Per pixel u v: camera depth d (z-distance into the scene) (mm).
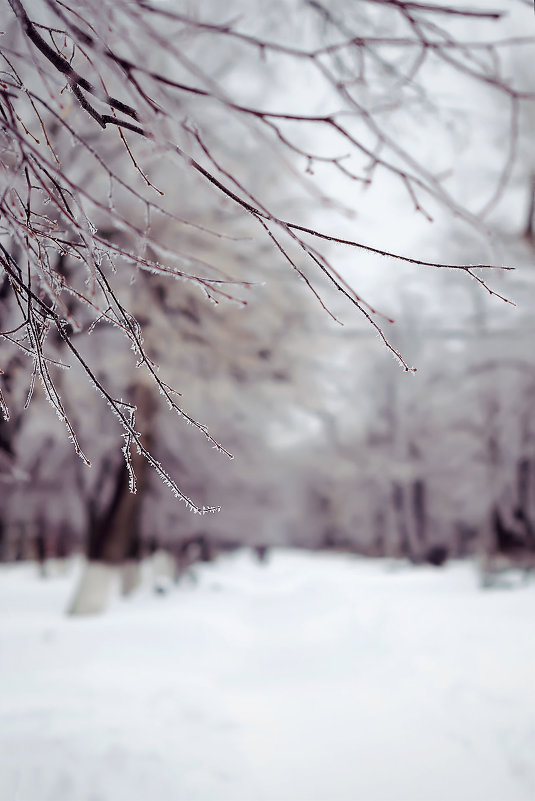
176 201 9258
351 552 62156
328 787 5504
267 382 13906
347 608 19328
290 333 13234
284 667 11227
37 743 6797
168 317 11703
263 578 38062
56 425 13391
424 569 36969
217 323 12227
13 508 23812
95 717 7875
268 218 1573
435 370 25906
